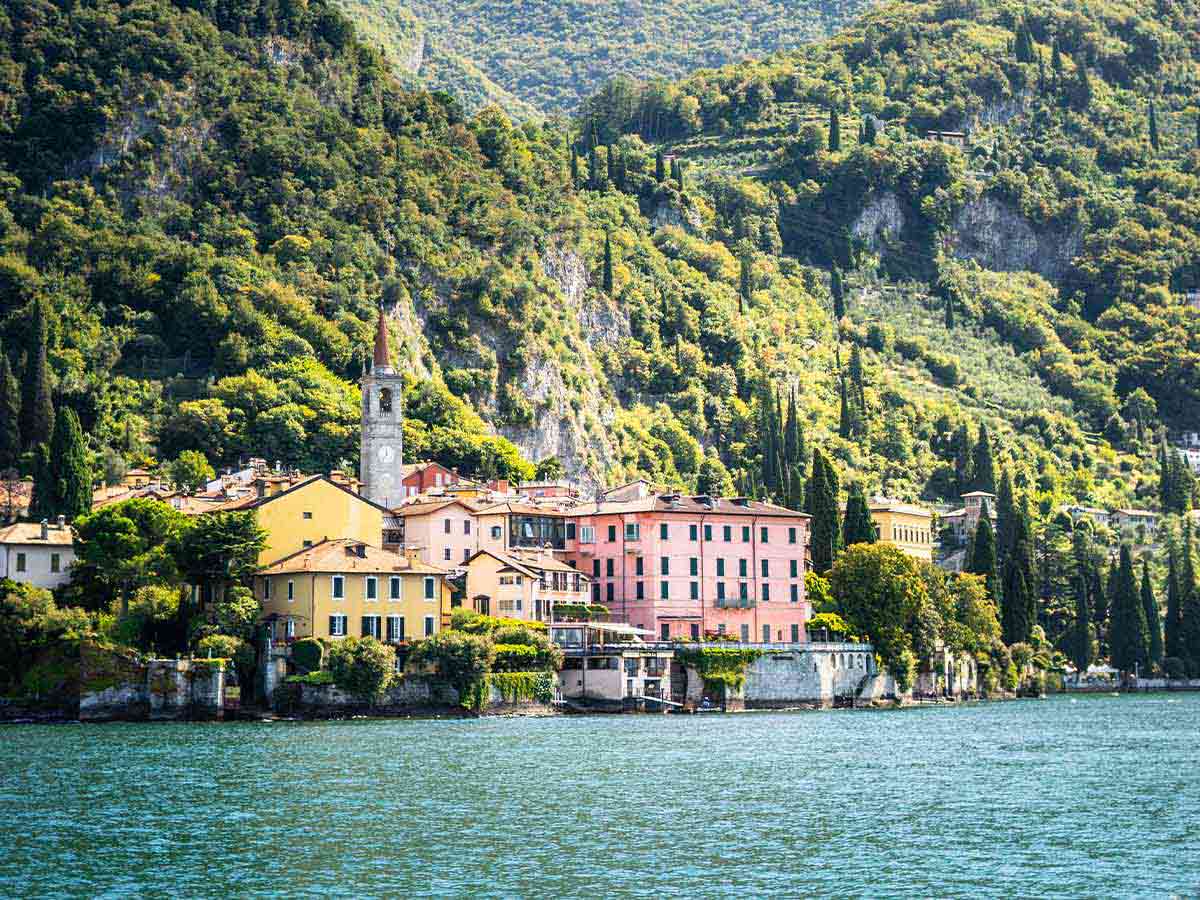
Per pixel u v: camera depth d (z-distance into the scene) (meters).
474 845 120.50
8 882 108.69
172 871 111.88
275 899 104.88
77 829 125.12
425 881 109.56
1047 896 106.00
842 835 125.06
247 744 177.50
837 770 161.00
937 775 158.38
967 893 106.75
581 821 129.88
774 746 181.75
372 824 128.00
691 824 129.00
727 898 105.50
